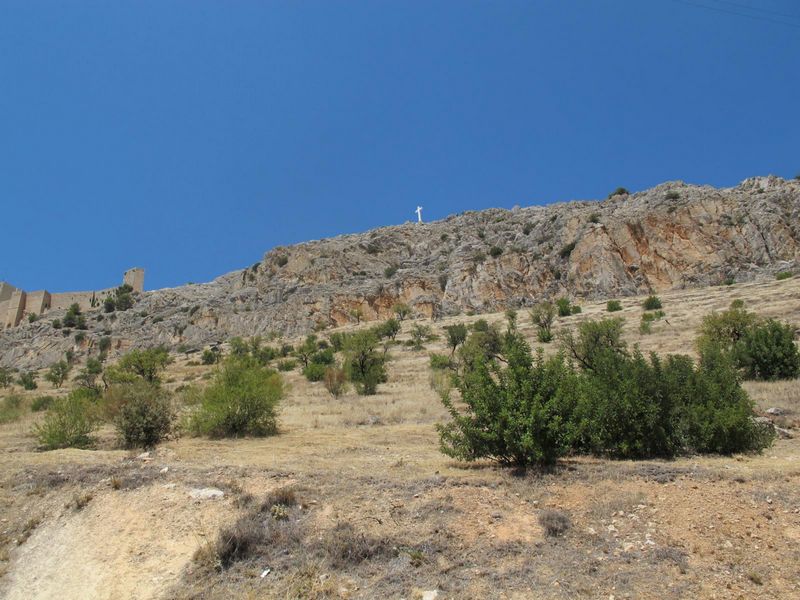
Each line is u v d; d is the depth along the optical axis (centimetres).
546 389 936
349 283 10712
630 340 3656
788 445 1070
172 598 615
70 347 10912
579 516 692
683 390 1048
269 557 666
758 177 8862
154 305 12912
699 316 4303
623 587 547
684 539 621
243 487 859
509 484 800
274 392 1662
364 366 3366
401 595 576
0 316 13312
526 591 557
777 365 2002
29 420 2344
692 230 7550
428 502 755
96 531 788
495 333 3158
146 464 1027
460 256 10062
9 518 866
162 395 1501
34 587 707
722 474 779
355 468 968
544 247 8994
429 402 2155
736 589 530
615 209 9244
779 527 627
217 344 9338
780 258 6875
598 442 966
